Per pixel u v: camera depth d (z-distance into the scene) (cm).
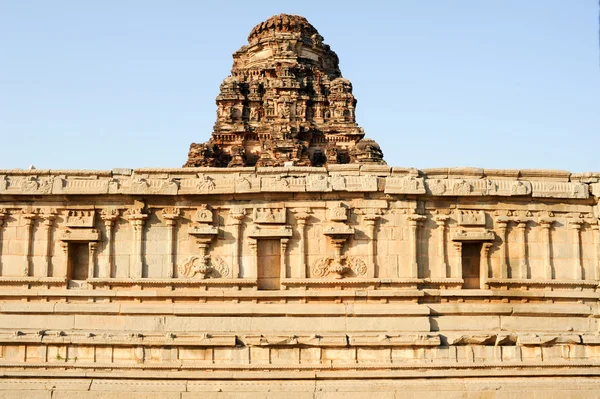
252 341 3039
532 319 3209
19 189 3180
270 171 3219
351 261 3170
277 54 8019
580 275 3272
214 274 3184
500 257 3250
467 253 3281
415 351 3075
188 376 3003
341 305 3125
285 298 3147
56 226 3231
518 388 3055
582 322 3231
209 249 3203
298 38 8169
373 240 3178
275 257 3212
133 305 3136
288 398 2970
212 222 3203
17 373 3014
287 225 3184
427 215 3238
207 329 3103
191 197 3198
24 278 3175
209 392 2978
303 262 3159
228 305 3130
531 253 3275
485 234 3225
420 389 3009
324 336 3069
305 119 7756
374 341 3050
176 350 3053
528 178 3319
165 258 3192
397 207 3203
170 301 3164
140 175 3244
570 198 3288
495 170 3288
